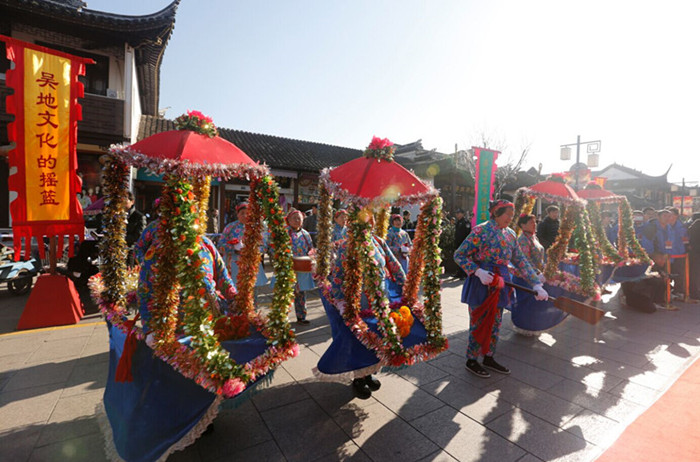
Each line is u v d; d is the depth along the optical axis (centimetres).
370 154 299
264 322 260
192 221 205
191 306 201
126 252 255
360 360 270
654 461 217
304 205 1449
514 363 367
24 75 431
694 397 295
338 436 242
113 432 218
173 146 215
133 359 213
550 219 650
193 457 219
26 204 438
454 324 491
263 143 1444
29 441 229
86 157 989
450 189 1744
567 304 331
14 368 331
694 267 649
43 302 454
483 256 338
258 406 278
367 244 279
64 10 784
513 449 230
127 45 903
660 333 462
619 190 3294
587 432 249
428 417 266
